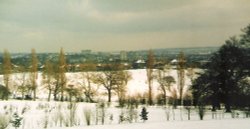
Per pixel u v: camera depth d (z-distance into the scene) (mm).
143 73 117875
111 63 81812
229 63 58438
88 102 72250
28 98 78062
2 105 57688
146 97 82062
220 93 58281
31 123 42719
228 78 58281
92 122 43594
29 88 78250
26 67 82062
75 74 85938
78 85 82562
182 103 73000
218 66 58938
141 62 142125
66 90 76625
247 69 59031
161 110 59250
